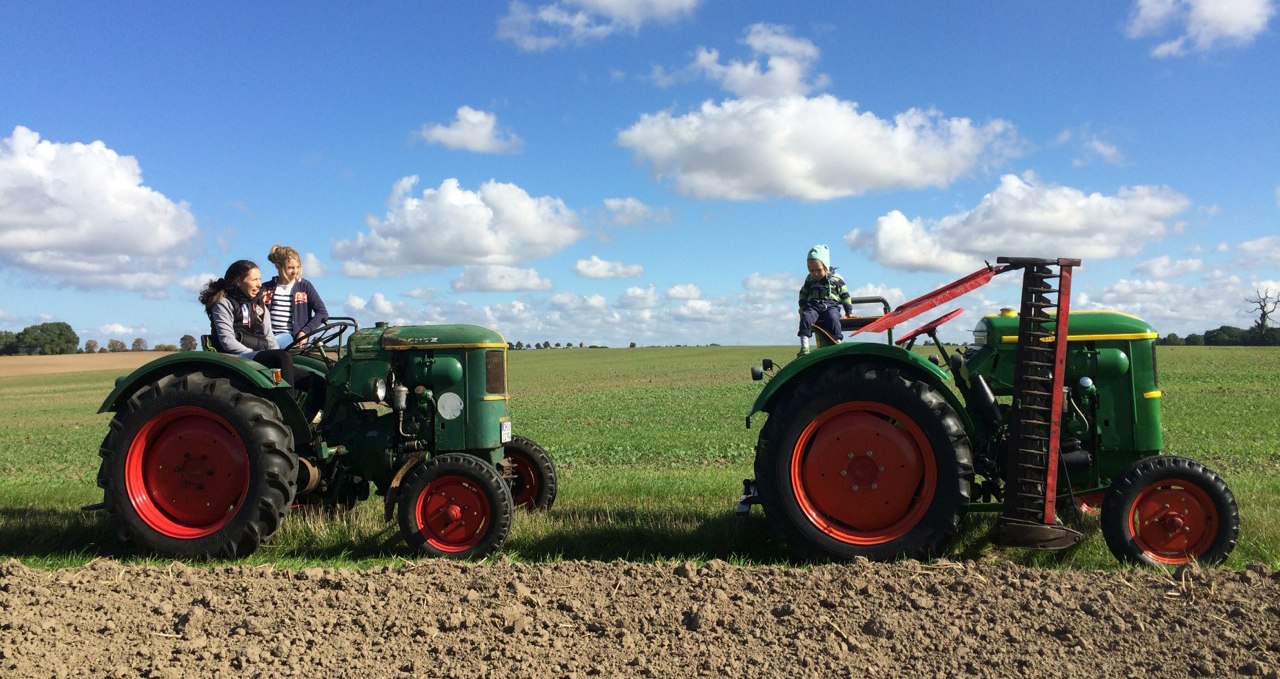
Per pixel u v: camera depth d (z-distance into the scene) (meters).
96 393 46.00
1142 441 5.52
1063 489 5.50
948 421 5.14
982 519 6.00
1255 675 3.30
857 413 5.30
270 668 3.53
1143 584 4.22
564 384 41.25
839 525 5.32
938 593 4.18
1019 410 5.09
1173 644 3.58
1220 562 4.95
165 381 5.85
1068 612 3.91
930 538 5.12
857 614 3.95
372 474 6.44
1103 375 5.55
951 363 5.74
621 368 55.28
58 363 72.06
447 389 6.20
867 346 5.27
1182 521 5.00
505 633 3.86
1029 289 5.11
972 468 5.18
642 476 9.98
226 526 5.71
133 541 5.80
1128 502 5.03
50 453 17.95
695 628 3.87
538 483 7.19
